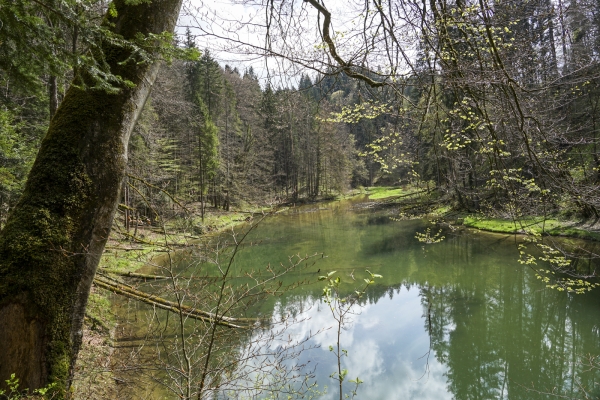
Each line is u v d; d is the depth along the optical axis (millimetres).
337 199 36625
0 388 1992
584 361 6863
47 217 2246
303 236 18625
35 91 2541
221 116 31312
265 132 29422
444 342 7621
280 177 34438
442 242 15656
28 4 1938
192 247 4383
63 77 2311
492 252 13695
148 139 13125
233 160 26859
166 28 2594
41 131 8836
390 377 6262
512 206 4207
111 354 5879
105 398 4504
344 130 33938
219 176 25234
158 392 4883
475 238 15820
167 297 7176
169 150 21578
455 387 6172
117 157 2506
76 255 2316
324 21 3250
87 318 6852
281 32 3250
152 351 5820
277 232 20047
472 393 6066
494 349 7426
